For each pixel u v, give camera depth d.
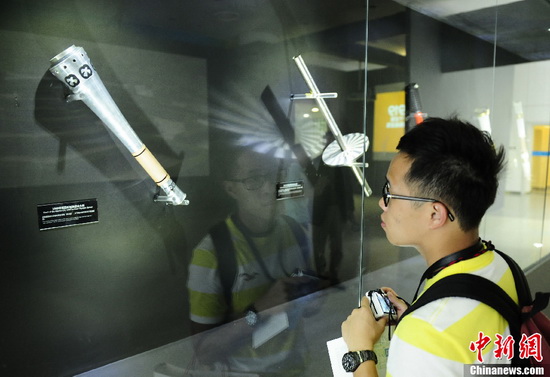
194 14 1.65
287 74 2.00
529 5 2.36
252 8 1.81
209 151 1.78
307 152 2.14
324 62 2.11
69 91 1.36
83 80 1.21
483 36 2.69
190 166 1.73
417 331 0.51
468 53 2.63
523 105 3.06
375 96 2.09
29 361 1.41
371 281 1.57
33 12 1.29
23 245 1.36
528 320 0.53
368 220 1.59
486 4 2.26
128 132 1.35
